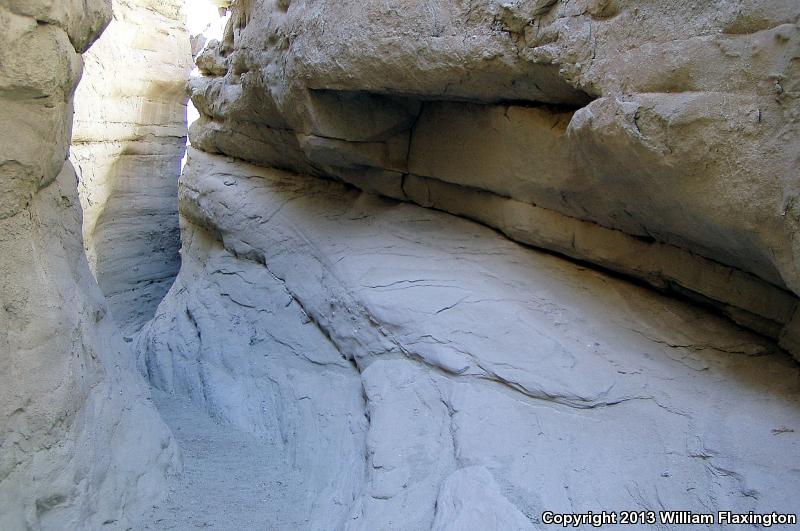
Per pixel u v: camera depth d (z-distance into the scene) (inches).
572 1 99.3
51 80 83.6
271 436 157.3
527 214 140.9
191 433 163.2
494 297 133.4
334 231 181.8
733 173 81.2
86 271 126.7
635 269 126.4
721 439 93.6
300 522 115.3
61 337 93.3
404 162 166.4
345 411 141.6
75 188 123.3
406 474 108.5
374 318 146.0
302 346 171.8
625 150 92.7
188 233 265.6
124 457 111.2
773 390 100.2
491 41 111.8
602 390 107.9
